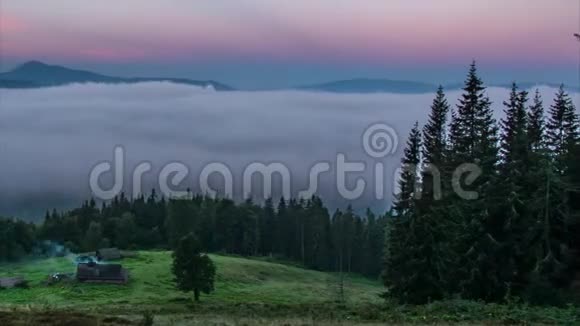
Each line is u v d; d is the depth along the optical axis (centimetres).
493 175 4575
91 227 16788
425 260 4431
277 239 17562
